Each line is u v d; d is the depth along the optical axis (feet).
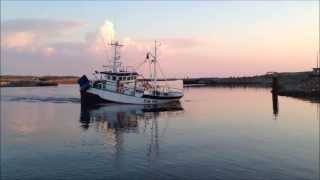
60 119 234.38
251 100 358.43
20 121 228.63
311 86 456.04
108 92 320.29
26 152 135.74
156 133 172.35
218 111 264.72
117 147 141.79
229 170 108.58
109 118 234.38
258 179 100.68
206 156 124.67
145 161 119.55
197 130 178.40
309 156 123.65
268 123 198.49
